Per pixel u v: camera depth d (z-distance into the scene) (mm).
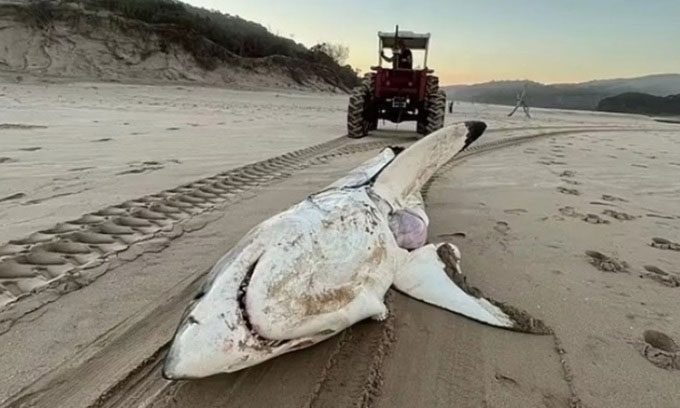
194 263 3139
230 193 4852
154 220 3914
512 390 2064
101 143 7348
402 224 2965
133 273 2961
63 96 15312
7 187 4617
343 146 8781
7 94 14250
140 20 30969
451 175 6273
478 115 21203
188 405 1886
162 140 8016
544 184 5871
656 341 2424
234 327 1731
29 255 3107
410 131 12562
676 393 2049
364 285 2320
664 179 6516
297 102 22484
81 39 26688
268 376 2057
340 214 2381
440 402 1988
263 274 1874
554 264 3342
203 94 22031
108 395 1928
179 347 1675
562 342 2402
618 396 2029
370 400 1977
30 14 25859
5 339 2236
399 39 11734
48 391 1936
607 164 7727
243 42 38094
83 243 3359
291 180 5559
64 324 2383
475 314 2572
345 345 2311
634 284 3045
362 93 10477
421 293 2719
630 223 4289
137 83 24250
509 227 4113
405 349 2318
